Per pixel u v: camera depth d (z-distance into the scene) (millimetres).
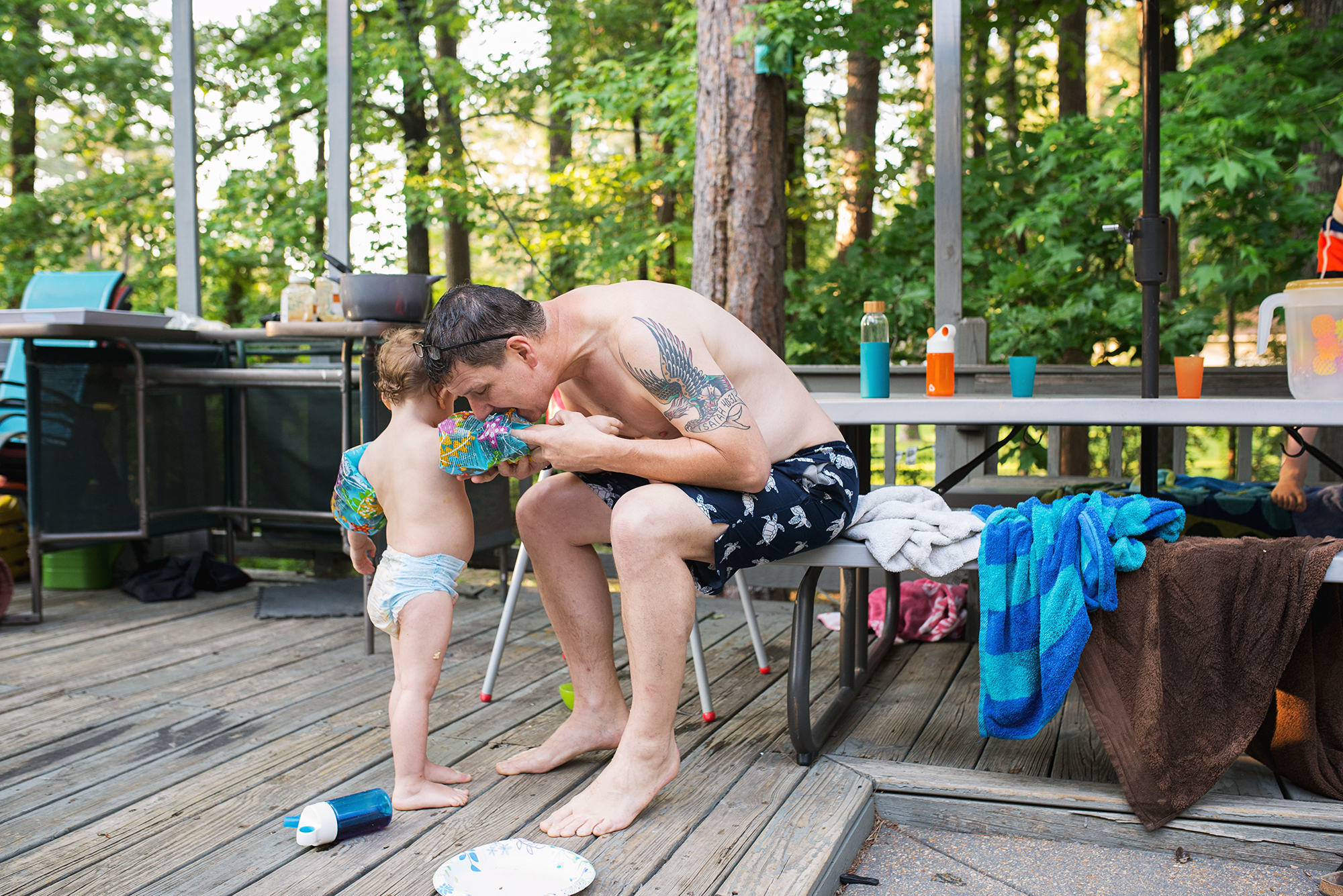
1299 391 2191
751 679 2871
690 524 1854
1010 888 1833
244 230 9156
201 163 9836
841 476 2047
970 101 8062
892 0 5402
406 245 9555
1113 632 1995
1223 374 3750
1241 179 5363
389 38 9125
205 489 4133
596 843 1765
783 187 4586
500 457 1906
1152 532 2045
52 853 1757
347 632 3445
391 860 1716
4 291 9477
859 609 2854
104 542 3742
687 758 2207
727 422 1822
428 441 2078
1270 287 6141
